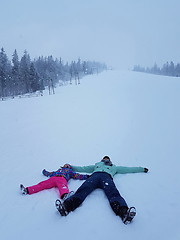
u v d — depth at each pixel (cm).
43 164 454
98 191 292
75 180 344
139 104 1434
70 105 1706
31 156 524
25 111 1446
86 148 602
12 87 5306
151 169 399
